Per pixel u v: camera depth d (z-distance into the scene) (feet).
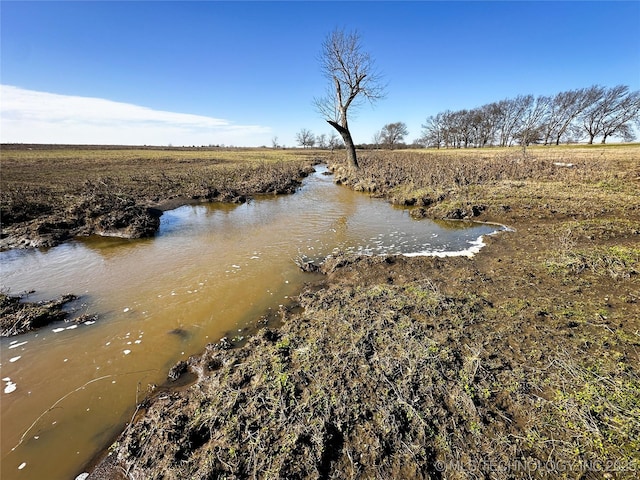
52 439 10.84
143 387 13.05
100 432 11.07
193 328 16.94
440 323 14.92
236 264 25.25
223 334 16.42
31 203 40.34
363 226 36.14
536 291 18.15
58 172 76.33
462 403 10.52
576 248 24.14
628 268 19.54
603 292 17.58
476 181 53.42
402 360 12.29
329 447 9.34
